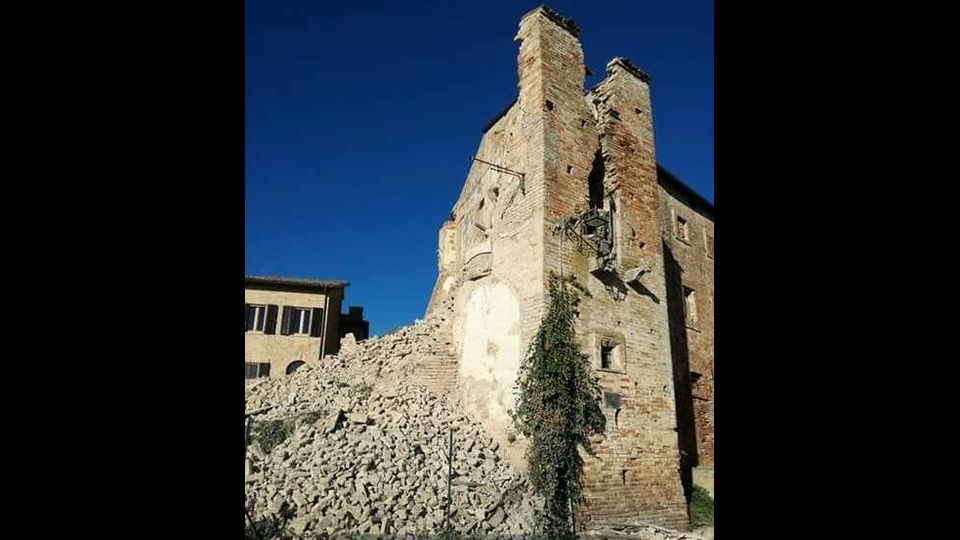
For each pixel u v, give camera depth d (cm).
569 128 1518
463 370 1536
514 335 1388
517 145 1528
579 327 1361
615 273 1493
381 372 1703
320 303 3291
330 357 2044
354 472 1137
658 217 1709
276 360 3141
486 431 1383
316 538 943
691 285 2112
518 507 1140
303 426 1365
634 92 1755
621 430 1357
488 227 1639
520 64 1572
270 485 1081
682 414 1884
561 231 1404
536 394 1254
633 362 1460
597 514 1219
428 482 1148
